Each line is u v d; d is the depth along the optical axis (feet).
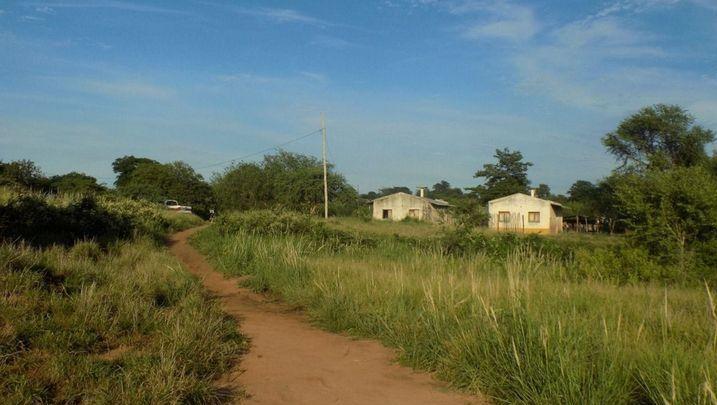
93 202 54.03
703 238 45.09
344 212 179.32
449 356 19.03
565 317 18.25
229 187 176.14
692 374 14.37
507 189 227.40
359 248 56.54
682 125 158.10
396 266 39.93
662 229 45.60
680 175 47.24
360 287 30.17
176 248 65.72
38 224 44.68
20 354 16.98
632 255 44.32
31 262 25.76
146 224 75.36
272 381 18.19
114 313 22.00
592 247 69.46
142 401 14.40
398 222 168.96
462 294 25.79
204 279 40.40
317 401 16.47
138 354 18.10
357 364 20.42
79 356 17.35
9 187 58.54
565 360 15.06
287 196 172.45
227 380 18.06
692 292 34.55
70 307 21.43
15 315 19.25
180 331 20.36
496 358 17.21
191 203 210.79
